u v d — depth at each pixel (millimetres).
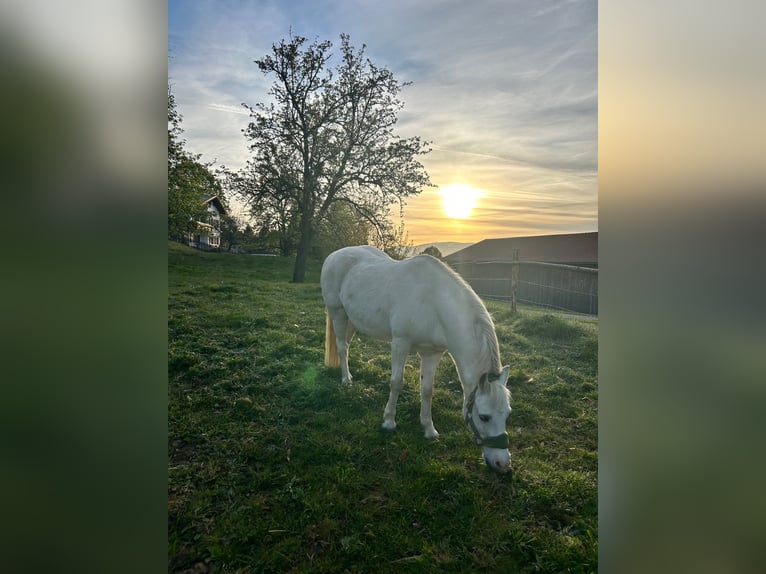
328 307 4180
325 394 3818
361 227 15484
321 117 14281
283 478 2689
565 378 4605
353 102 14312
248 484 2617
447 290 3012
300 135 14344
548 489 2633
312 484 2631
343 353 4117
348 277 3830
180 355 4324
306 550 2162
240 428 3209
